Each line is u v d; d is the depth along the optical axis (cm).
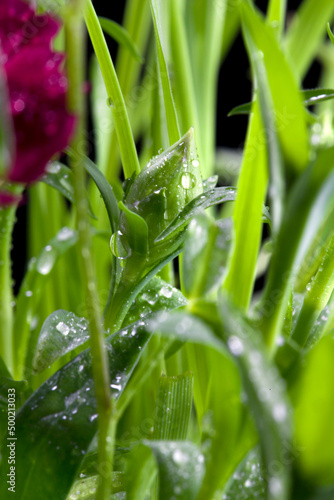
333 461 21
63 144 21
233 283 24
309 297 26
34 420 24
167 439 26
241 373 21
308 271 28
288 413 21
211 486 22
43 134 21
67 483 24
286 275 22
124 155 27
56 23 22
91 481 26
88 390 24
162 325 21
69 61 21
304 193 21
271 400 21
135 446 24
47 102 21
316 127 25
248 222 24
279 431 21
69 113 21
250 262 24
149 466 24
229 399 22
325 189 21
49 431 24
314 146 23
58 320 25
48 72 21
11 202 21
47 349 25
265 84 22
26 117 21
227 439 22
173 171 26
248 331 21
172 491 22
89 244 22
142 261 26
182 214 26
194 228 22
